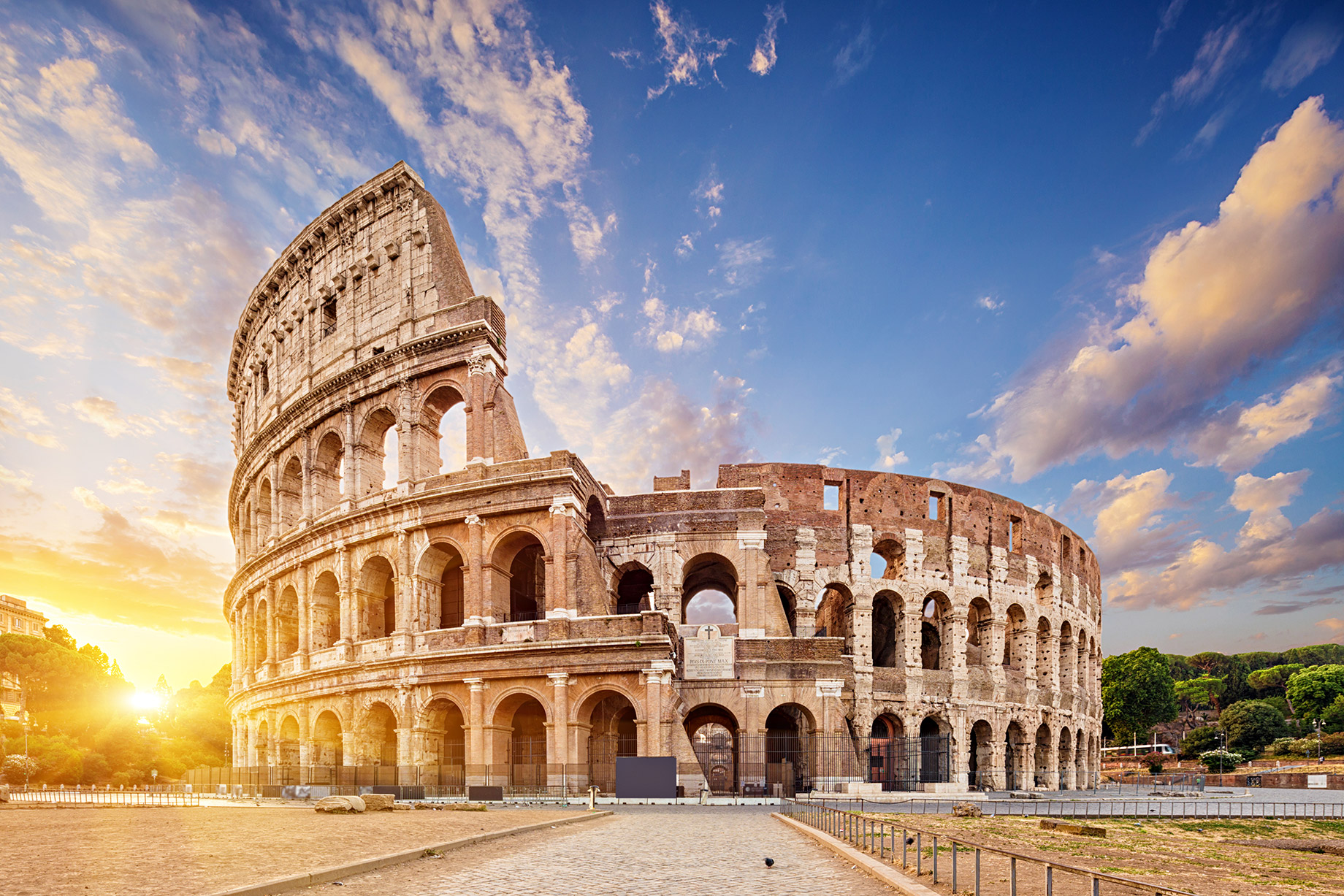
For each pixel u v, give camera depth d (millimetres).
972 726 77375
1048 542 89000
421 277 68000
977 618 81125
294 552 70188
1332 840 43062
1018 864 25391
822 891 19094
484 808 47531
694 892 18641
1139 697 150500
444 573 66125
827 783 62438
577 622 56969
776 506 75812
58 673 126062
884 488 77938
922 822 39031
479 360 62875
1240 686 199500
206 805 55094
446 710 60719
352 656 63625
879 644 82688
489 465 60875
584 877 20781
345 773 60344
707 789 55406
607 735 60094
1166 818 51000
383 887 18781
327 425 71000
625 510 69438
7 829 32469
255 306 86250
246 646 79688
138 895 15805
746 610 65938
